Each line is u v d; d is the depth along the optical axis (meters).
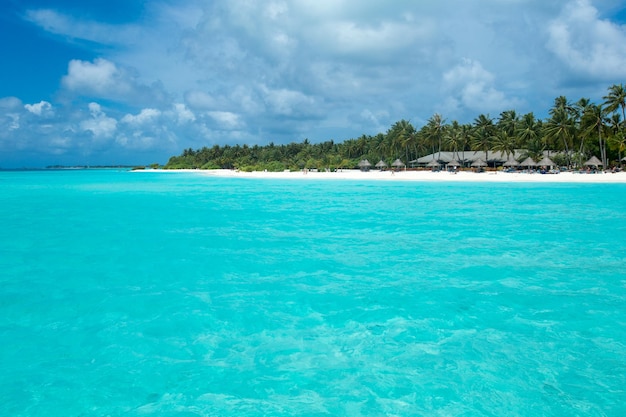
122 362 7.47
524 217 24.67
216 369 7.21
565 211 27.36
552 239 17.98
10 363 7.45
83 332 8.73
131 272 13.24
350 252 15.80
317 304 10.20
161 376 7.00
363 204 32.97
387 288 11.38
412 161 101.69
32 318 9.46
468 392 6.44
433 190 46.75
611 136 68.94
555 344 7.96
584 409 6.00
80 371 7.18
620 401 6.17
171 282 12.14
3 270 13.52
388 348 7.88
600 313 9.43
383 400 6.26
